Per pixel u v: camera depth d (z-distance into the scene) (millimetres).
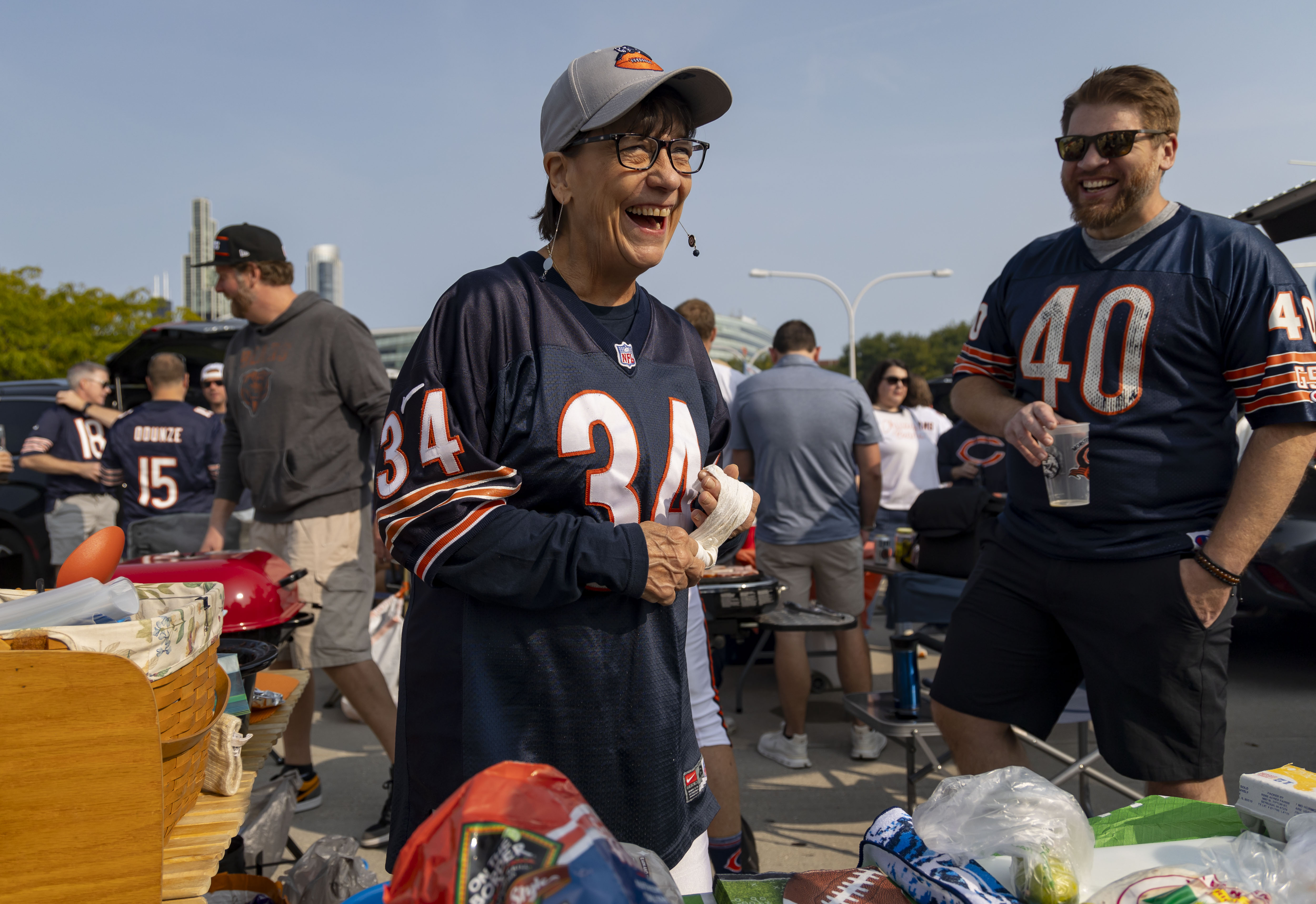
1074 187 2170
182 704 1318
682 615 1438
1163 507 2100
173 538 5363
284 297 3422
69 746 1140
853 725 4281
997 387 2506
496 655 1311
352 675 3408
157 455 5340
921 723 3182
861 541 4520
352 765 4223
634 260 1412
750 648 5777
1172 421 2100
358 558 3441
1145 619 2076
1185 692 2070
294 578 2627
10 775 1120
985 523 4152
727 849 2395
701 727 2439
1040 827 1207
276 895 1977
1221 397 2111
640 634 1357
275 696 2080
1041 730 2379
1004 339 2498
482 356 1329
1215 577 2000
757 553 4578
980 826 1248
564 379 1342
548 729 1318
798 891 1216
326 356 3338
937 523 4191
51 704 1132
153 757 1170
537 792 871
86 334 27344
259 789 2479
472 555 1249
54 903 1137
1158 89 2086
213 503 4578
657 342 1523
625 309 1509
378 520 1321
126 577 1963
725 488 1414
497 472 1274
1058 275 2295
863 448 4672
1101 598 2135
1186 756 2094
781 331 4668
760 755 4316
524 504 1354
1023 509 2334
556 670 1317
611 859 818
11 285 26953
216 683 1638
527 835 820
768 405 4418
